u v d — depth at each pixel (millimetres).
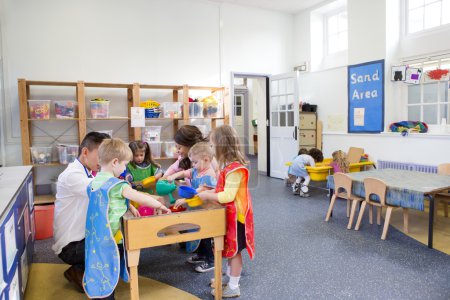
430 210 3111
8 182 2439
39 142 5004
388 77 5344
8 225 1858
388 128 5344
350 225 3703
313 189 5766
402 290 2375
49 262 2959
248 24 6719
